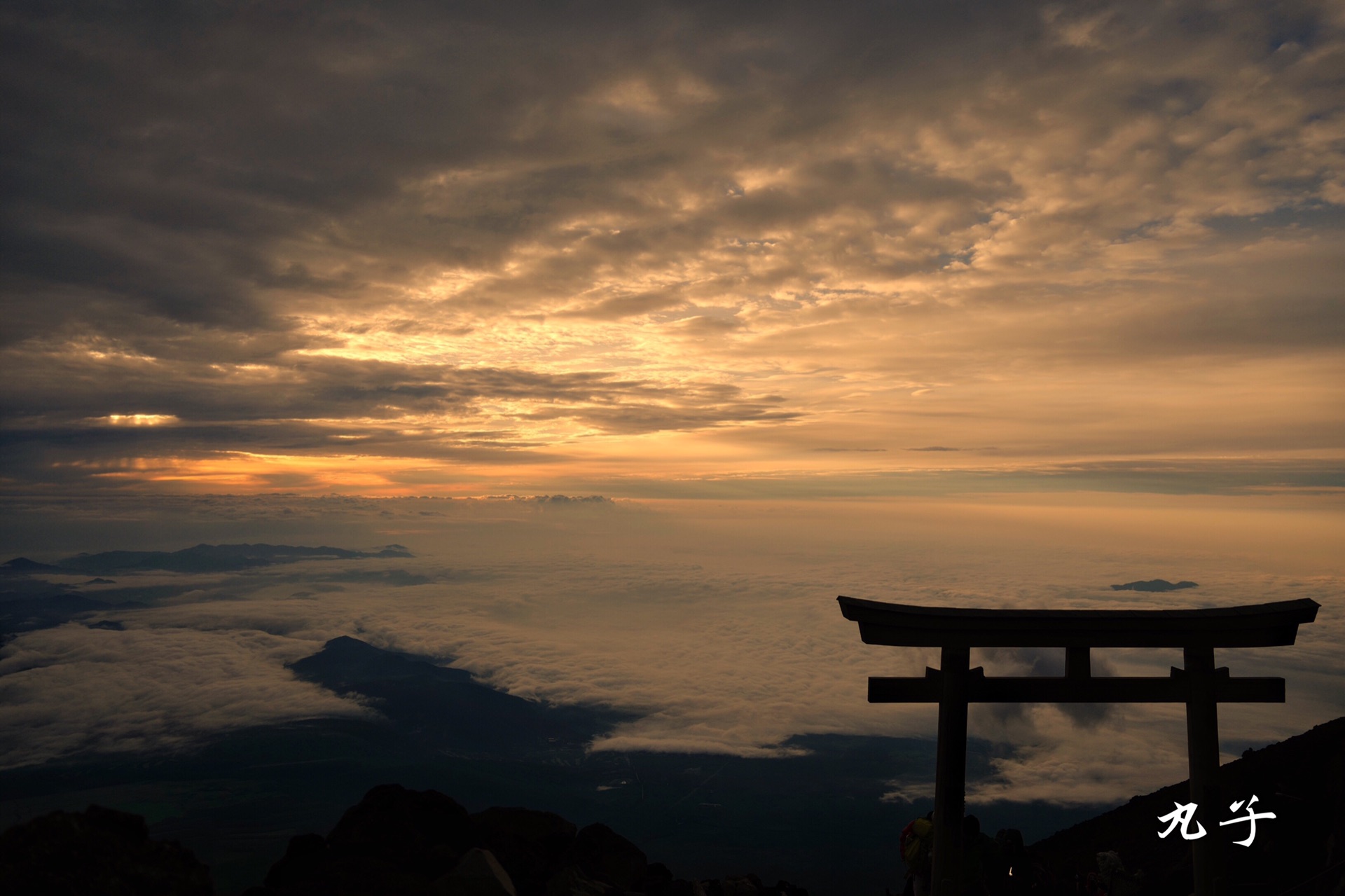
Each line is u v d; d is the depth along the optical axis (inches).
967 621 249.3
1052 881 374.9
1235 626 247.4
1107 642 250.5
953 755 247.0
